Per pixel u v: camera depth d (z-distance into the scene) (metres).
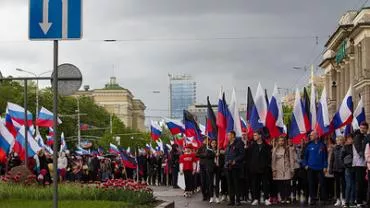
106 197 18.31
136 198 17.86
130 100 183.25
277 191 21.03
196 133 27.66
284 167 20.34
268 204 20.34
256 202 20.44
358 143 18.80
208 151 22.36
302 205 19.97
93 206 15.99
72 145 105.38
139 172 39.94
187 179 25.48
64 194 18.39
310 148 19.95
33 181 21.45
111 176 42.34
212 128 23.30
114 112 163.50
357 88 72.06
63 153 31.22
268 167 20.31
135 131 147.88
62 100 104.44
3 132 26.53
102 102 173.62
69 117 105.06
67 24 9.08
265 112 22.27
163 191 30.39
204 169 22.69
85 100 127.88
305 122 21.83
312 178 19.84
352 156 19.05
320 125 21.41
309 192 20.30
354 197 19.02
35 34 9.09
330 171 20.02
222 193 22.61
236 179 20.19
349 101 21.59
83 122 122.44
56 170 8.86
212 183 22.12
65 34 9.08
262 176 20.56
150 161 39.88
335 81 90.69
